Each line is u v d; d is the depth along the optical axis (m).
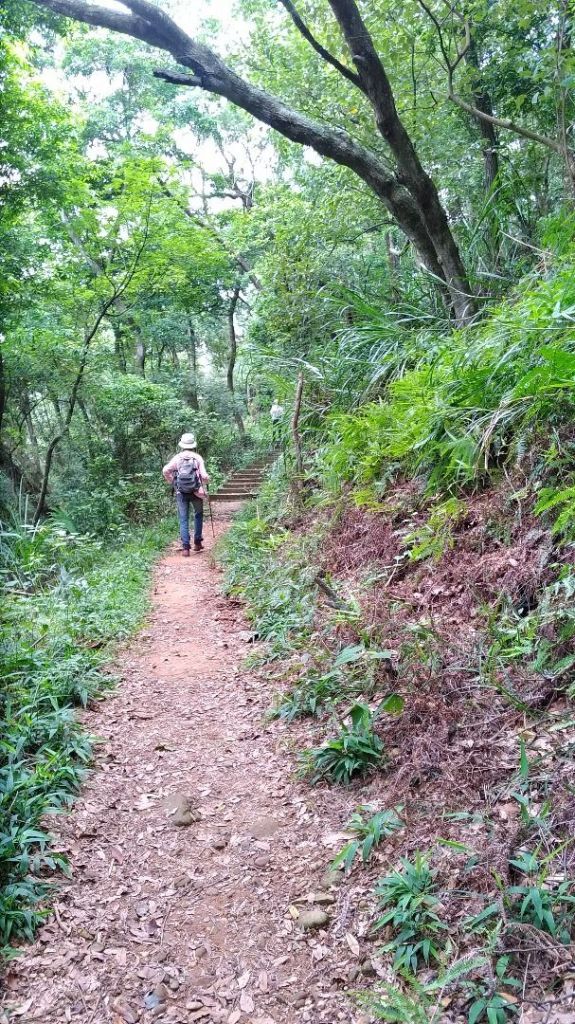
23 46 10.63
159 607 6.57
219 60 6.49
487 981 1.81
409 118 8.59
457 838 2.36
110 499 12.62
